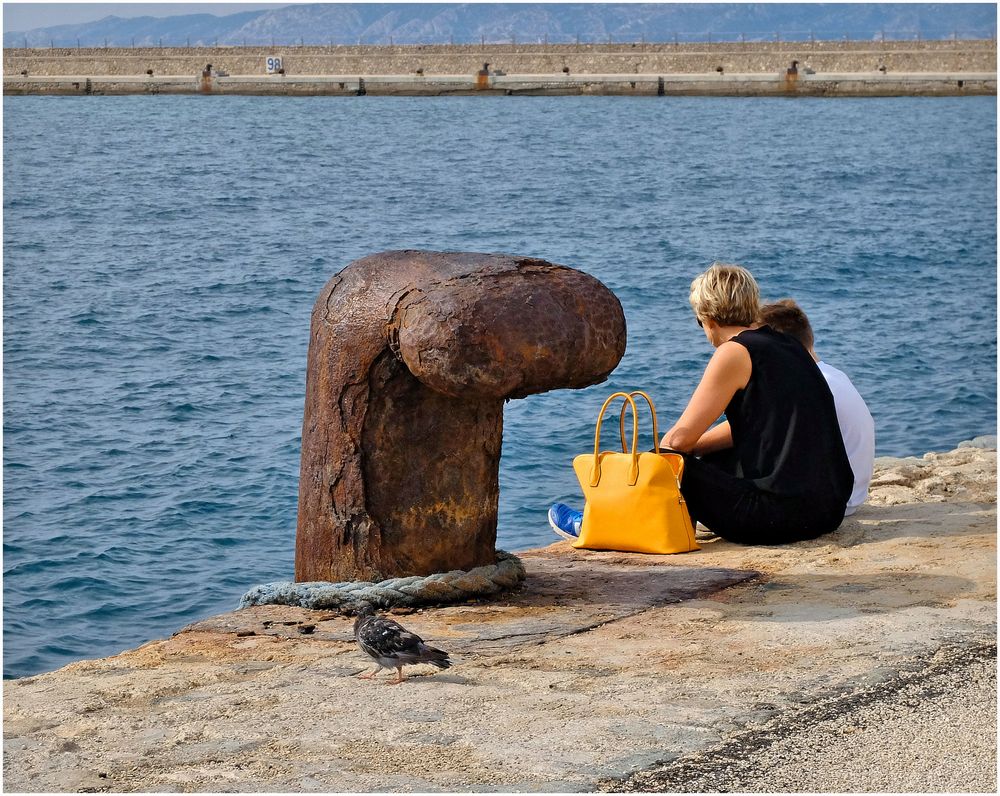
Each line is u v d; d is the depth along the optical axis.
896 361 18.45
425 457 6.52
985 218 39.09
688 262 29.77
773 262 29.86
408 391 6.41
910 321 21.77
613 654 5.55
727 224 37.84
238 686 5.28
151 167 59.25
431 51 113.00
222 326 22.36
